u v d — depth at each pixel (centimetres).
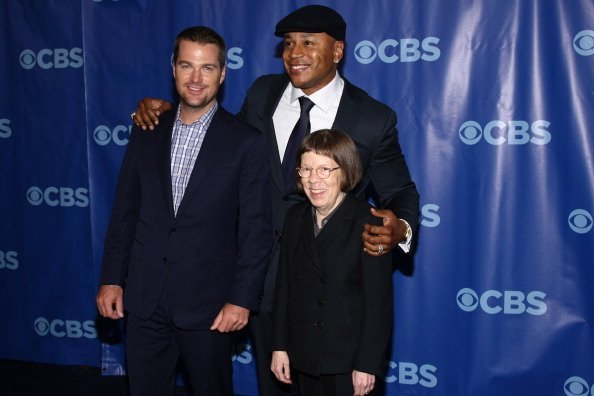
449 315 310
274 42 315
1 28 347
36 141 350
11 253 361
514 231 299
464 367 311
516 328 304
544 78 289
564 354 300
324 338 214
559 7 285
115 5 330
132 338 244
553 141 291
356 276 214
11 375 351
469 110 298
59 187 350
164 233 237
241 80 321
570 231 294
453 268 307
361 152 242
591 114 286
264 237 234
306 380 227
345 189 216
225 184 234
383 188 252
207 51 226
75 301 356
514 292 302
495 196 299
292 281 222
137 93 332
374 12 303
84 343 360
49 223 354
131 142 248
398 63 303
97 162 341
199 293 235
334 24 235
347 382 218
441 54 298
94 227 345
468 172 301
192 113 236
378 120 243
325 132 214
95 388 337
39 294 360
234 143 235
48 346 364
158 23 326
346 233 214
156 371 249
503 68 293
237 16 318
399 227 215
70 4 338
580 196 291
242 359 338
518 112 293
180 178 238
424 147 304
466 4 294
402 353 318
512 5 289
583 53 285
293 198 240
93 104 337
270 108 252
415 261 311
